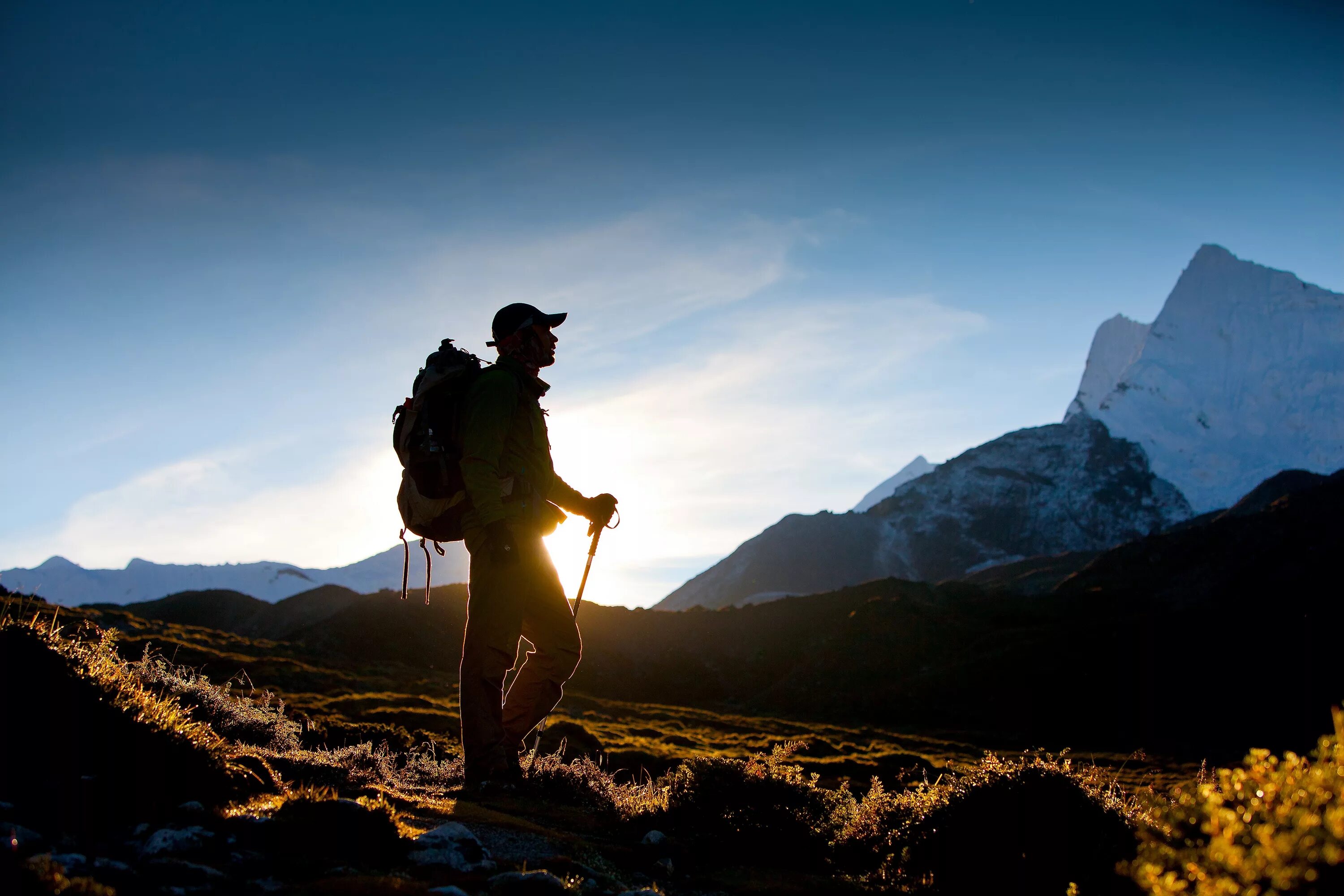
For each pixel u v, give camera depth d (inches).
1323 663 2598.4
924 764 1243.2
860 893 153.4
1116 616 3757.4
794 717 3014.3
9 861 97.8
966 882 161.6
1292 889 89.2
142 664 275.9
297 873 121.3
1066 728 2497.5
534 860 143.4
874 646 3518.7
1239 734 2261.3
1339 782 98.2
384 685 1718.8
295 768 179.3
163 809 135.9
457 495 202.5
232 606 4074.8
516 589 203.9
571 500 225.9
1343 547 3614.7
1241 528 4328.3
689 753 1246.9
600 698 3029.0
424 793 189.5
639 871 155.3
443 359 204.4
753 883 154.6
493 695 203.5
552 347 219.3
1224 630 2955.2
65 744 135.6
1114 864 145.8
